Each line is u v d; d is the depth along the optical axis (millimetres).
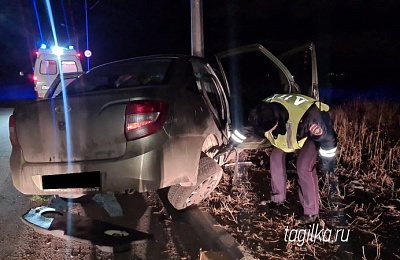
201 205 4195
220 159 4215
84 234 3443
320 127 3492
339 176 5051
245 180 4965
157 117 3180
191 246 3318
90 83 4297
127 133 3148
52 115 3326
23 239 3479
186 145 3346
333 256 3072
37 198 4535
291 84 4926
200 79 4191
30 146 3426
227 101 4465
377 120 8789
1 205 4352
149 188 3145
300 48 5039
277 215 3908
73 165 3238
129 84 4160
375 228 3494
